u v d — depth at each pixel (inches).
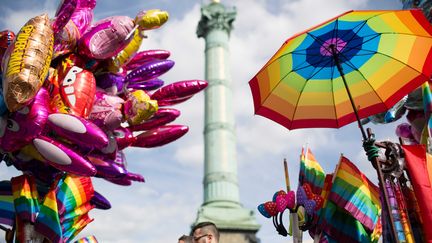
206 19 1587.1
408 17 211.9
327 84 238.2
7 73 218.7
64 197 261.9
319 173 265.4
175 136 301.3
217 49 1515.7
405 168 215.3
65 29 266.8
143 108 259.6
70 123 235.6
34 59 221.6
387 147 219.0
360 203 228.2
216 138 1348.4
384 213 206.5
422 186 207.9
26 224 249.0
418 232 212.8
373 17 211.3
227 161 1322.6
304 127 242.7
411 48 219.1
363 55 226.5
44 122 237.0
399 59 221.6
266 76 239.0
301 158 274.8
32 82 218.1
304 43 225.5
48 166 261.9
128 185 311.1
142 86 323.3
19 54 221.6
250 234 1211.9
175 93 299.3
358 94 234.5
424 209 203.8
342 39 220.7
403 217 205.9
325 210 234.2
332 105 240.2
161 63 327.6
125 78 311.7
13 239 257.0
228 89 1450.5
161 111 296.7
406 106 302.2
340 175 235.3
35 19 236.4
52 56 260.5
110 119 260.5
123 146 285.0
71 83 255.3
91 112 262.4
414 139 315.3
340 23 214.8
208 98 1423.5
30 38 227.5
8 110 234.1
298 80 239.1
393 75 225.3
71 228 264.7
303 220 266.8
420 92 294.5
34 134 235.8
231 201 1262.3
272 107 246.2
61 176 265.7
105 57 273.6
